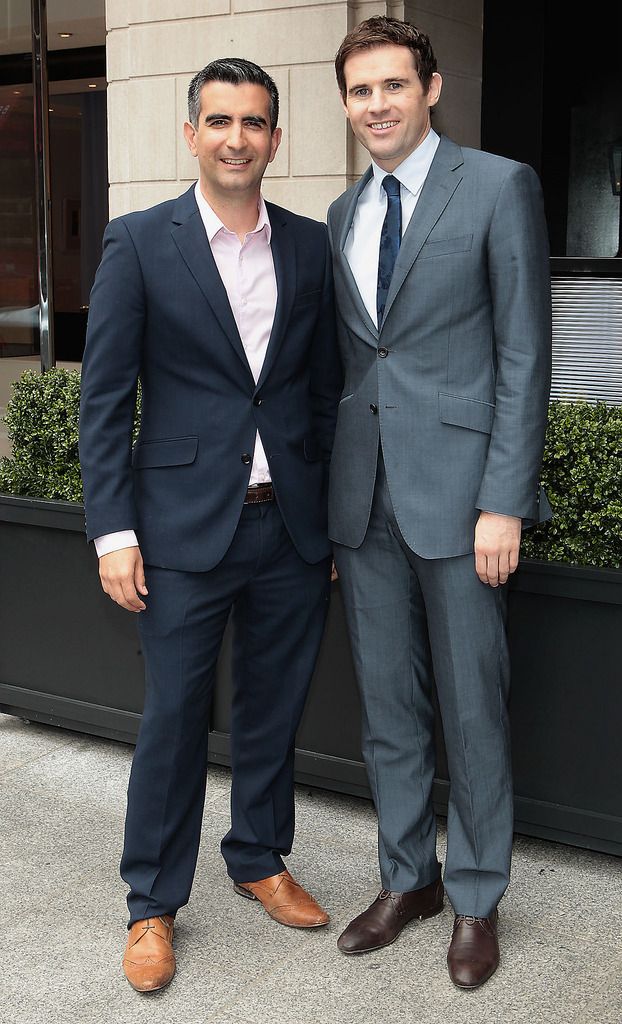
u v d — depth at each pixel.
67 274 6.69
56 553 3.89
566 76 4.89
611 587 2.95
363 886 3.04
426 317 2.50
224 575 2.63
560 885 3.04
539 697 3.11
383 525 2.65
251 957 2.70
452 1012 2.47
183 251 2.52
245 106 2.42
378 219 2.60
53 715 3.99
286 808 2.90
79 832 3.31
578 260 3.36
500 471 2.46
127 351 2.55
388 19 2.46
